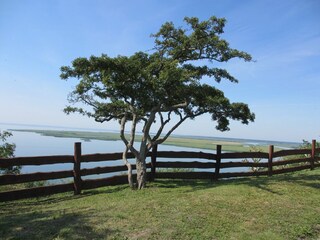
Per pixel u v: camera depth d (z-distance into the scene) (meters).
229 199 7.76
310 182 10.31
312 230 6.13
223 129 11.96
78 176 9.42
